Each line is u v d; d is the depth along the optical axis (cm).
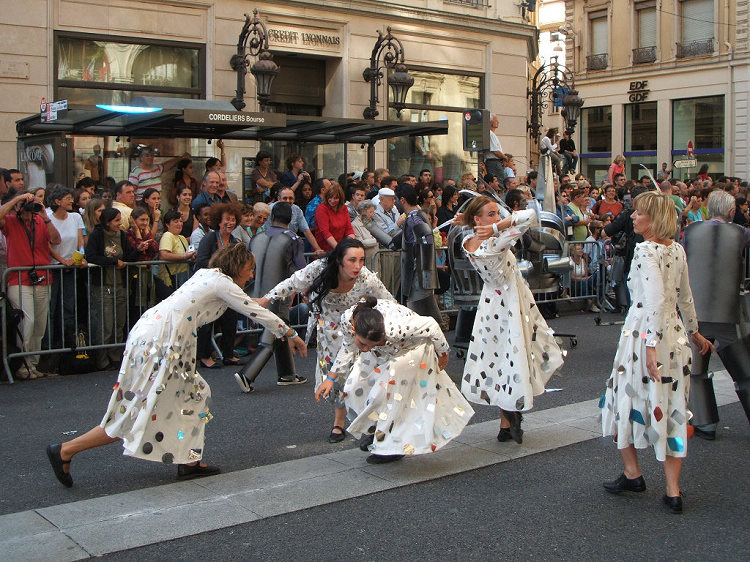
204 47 1488
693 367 623
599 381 808
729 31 3142
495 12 1950
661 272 475
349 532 443
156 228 949
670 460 476
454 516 466
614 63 3525
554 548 425
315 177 1494
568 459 570
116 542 425
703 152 3275
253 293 835
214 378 820
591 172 3700
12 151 1298
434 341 520
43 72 1319
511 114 1983
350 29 1681
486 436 622
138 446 479
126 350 491
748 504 490
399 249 928
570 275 1157
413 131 1409
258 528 448
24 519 454
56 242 838
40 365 845
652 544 431
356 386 533
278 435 629
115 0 1384
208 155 1288
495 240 571
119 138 1190
